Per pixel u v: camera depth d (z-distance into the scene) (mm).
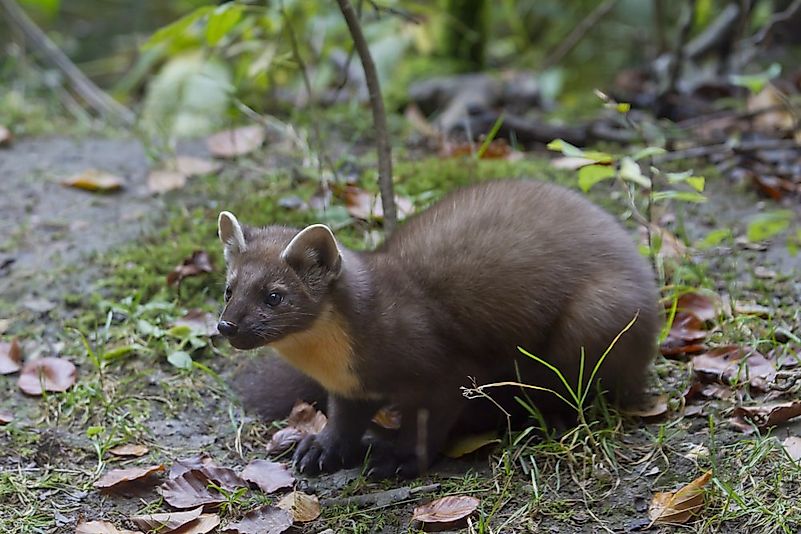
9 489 7766
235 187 12375
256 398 8883
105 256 10969
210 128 14680
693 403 8414
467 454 8195
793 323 9484
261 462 8078
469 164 12375
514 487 7555
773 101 14406
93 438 8469
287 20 12188
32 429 8547
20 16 17500
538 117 15289
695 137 13875
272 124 13570
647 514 7109
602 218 8727
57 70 18484
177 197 12227
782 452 7492
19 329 9953
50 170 12953
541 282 8211
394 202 10344
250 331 7617
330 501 7629
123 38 22047
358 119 14539
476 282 8156
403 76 16359
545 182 9141
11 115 14906
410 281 8172
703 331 9359
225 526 7367
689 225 11578
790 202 12086
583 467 7637
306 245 7777
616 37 20234
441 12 16766
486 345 8227
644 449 7824
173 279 10461
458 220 8625
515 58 19797
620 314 8117
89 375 9305
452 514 7203
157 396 9047
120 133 14656
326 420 8703
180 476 7789
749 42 15859
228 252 8117
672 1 19641
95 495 7793
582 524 7082
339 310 7793
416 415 8062
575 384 8289
